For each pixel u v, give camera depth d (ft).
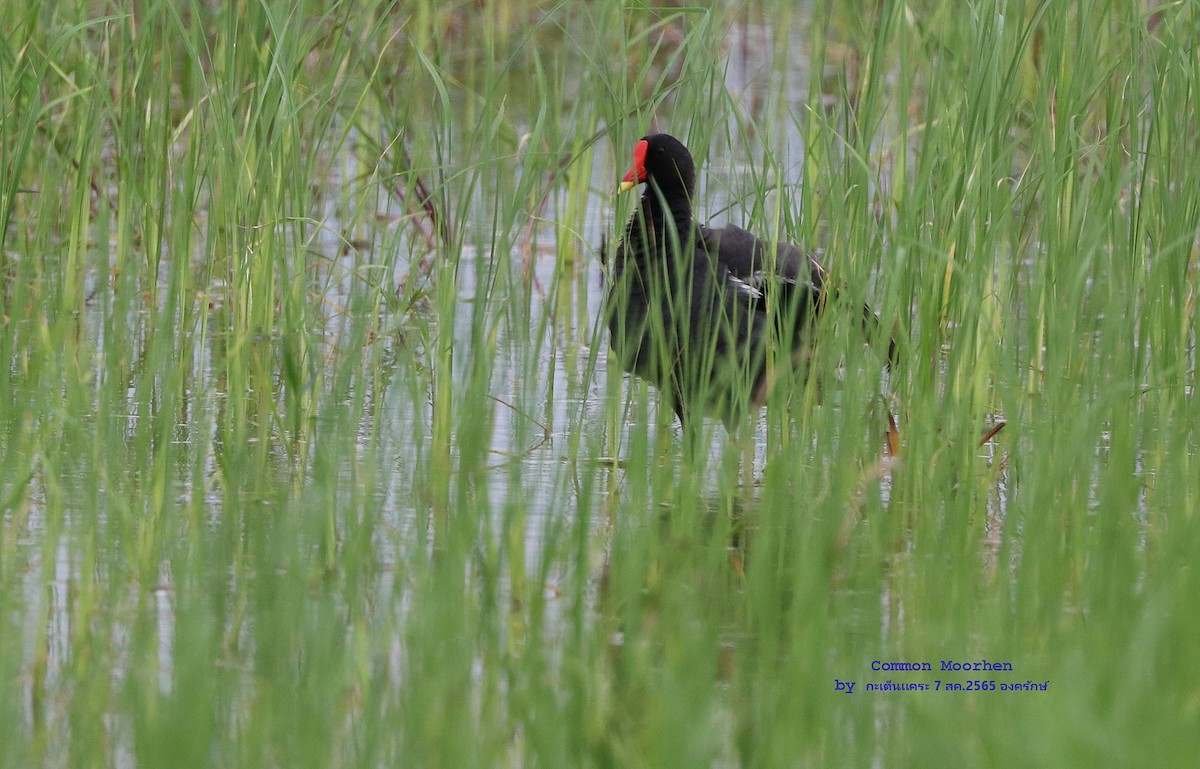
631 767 22.99
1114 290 34.12
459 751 22.77
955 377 37.09
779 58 66.33
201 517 31.65
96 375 42.16
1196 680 23.45
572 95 75.20
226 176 46.01
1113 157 41.04
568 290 56.65
